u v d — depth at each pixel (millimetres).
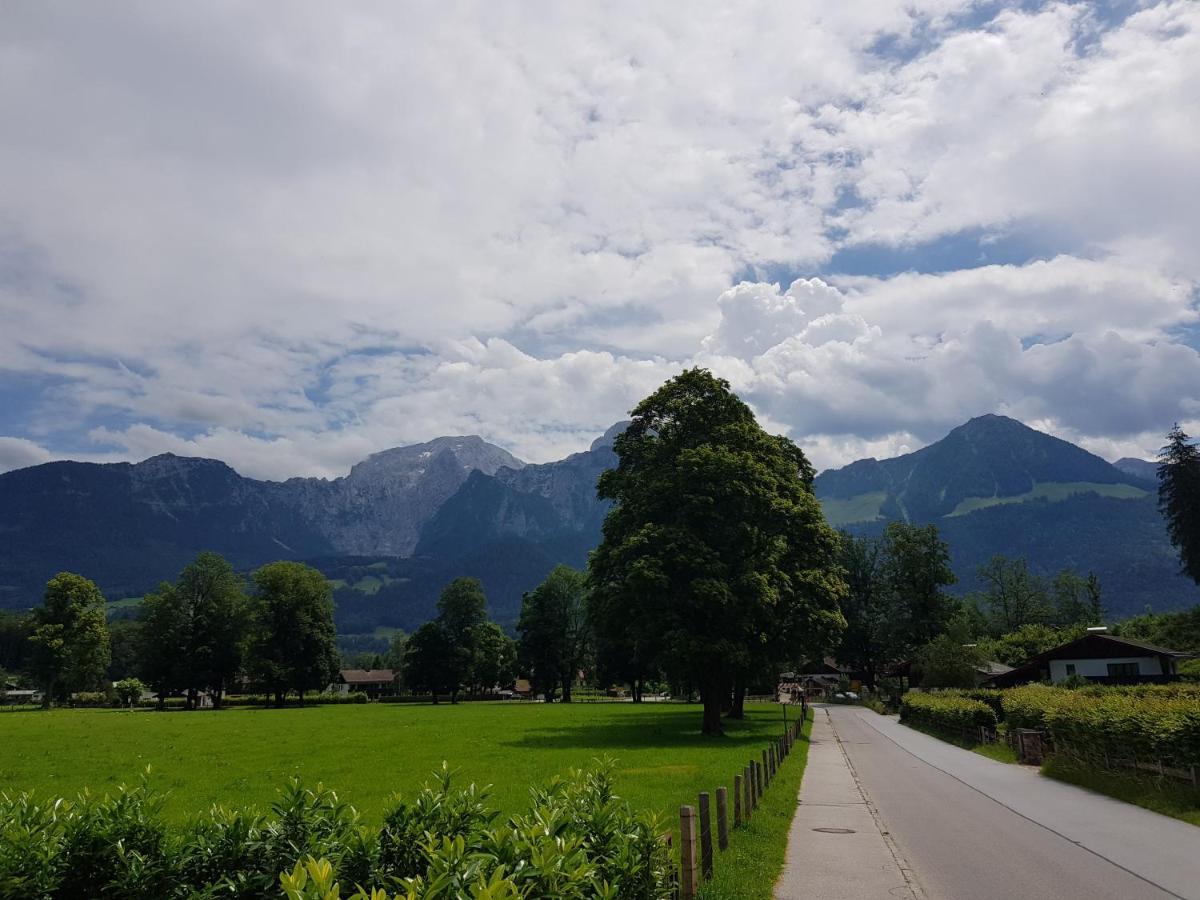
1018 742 31031
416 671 120750
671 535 41406
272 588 105625
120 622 175625
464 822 6918
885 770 28609
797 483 50750
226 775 28031
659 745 37781
